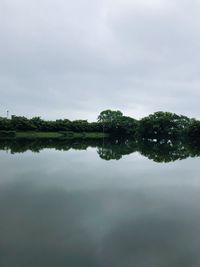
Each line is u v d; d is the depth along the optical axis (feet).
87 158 165.78
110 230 51.47
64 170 119.85
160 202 71.15
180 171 119.96
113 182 95.55
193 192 82.28
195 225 54.49
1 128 470.39
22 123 490.08
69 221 55.93
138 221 56.70
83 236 48.52
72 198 73.92
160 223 55.42
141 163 145.38
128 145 308.40
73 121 563.89
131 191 82.94
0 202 69.00
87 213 61.31
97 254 41.70
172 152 215.51
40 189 83.66
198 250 43.50
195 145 329.31
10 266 37.83
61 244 45.21
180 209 65.21
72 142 335.67
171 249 43.70
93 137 493.77
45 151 204.23
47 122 528.22
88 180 98.48
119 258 40.63
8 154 176.65
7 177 101.14
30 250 42.83
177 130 460.14
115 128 550.36
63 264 38.68
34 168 123.03
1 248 43.52
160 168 128.36
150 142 405.59
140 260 40.22
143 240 47.09
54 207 65.41
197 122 387.34
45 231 50.57
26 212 61.11
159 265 38.75
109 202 70.54
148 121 469.16
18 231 50.37
